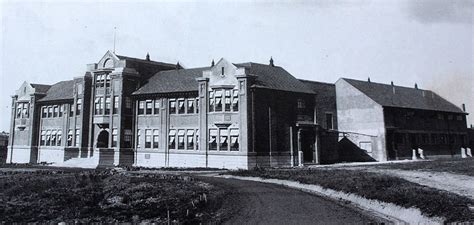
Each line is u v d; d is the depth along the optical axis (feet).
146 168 146.51
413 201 57.36
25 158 209.56
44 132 207.21
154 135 165.17
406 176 90.89
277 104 149.18
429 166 110.22
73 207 62.59
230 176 115.44
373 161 170.09
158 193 75.46
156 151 162.81
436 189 68.74
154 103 167.12
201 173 126.52
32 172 116.47
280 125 148.77
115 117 170.09
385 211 59.88
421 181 82.07
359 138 177.27
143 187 80.59
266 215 55.88
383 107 169.78
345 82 187.73
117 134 167.63
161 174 115.14
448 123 208.03
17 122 217.56
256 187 85.71
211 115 148.66
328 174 98.94
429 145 192.75
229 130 144.36
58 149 196.54
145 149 166.30
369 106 175.22
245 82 141.69
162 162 160.25
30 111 211.41
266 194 75.20
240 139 140.26
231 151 142.41
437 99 216.13
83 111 181.68
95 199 69.56
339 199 71.97
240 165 138.41
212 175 119.34
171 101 162.71
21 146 213.87
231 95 145.38
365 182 75.92
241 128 140.36
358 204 66.69
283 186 89.92
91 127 179.01
